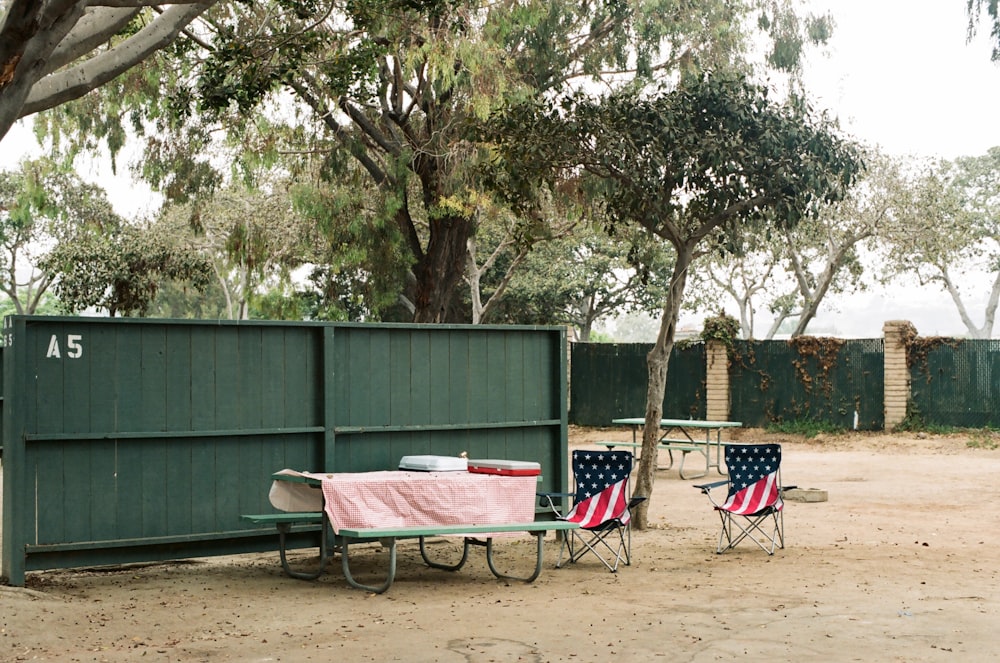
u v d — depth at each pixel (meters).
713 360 26.06
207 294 56.09
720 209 10.66
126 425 7.97
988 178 48.38
